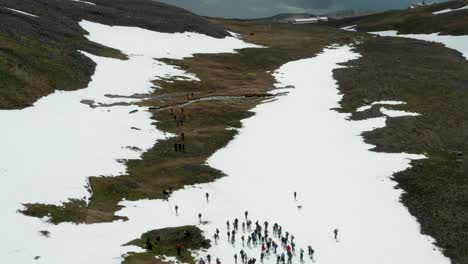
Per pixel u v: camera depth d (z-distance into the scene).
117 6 183.75
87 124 80.44
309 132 87.69
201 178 68.69
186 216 57.97
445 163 73.94
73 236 49.53
